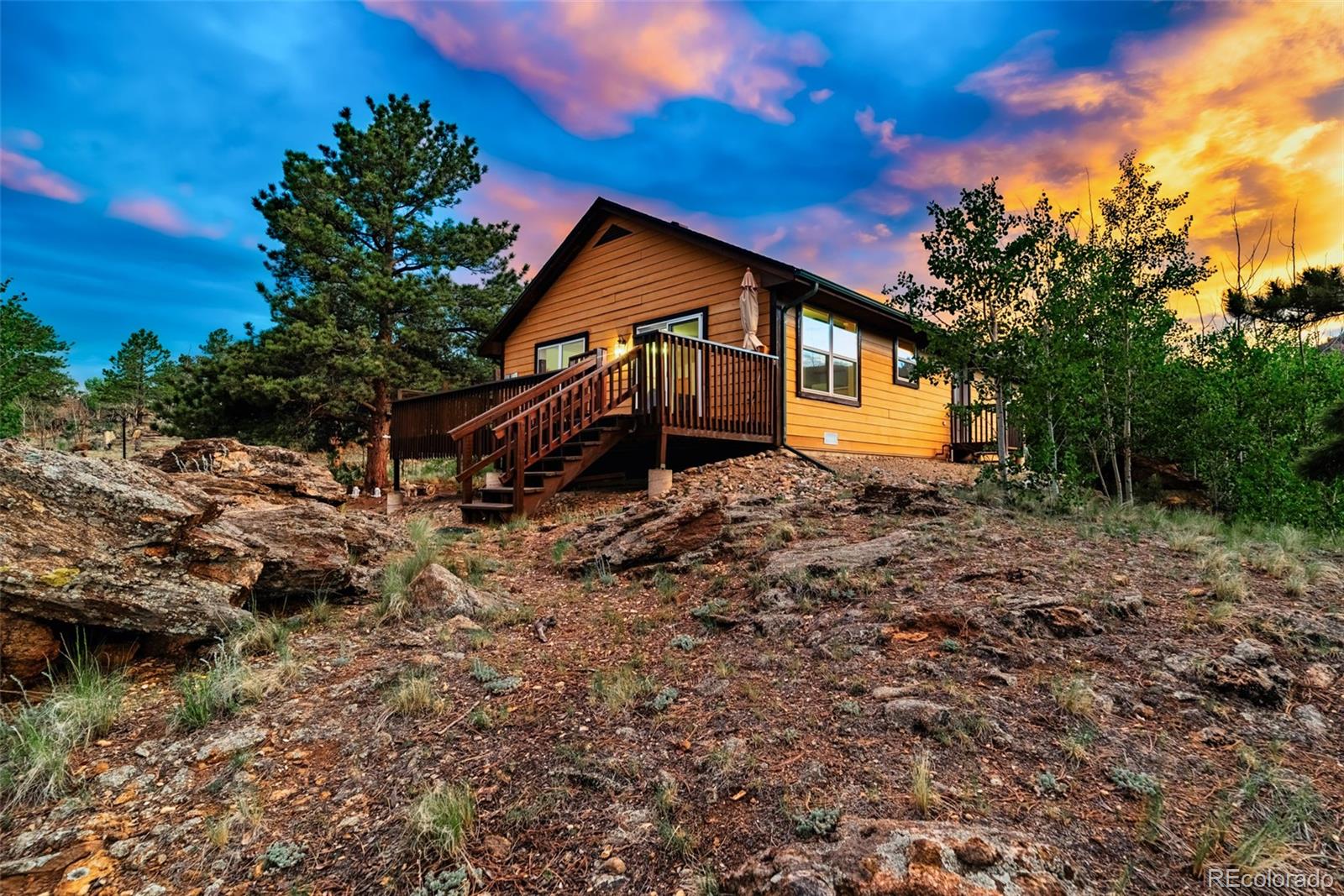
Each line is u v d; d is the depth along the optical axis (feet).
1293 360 22.85
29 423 99.19
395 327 59.31
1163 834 5.56
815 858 5.17
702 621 11.80
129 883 5.72
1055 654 8.99
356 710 8.82
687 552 15.98
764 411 30.94
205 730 8.29
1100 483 26.55
